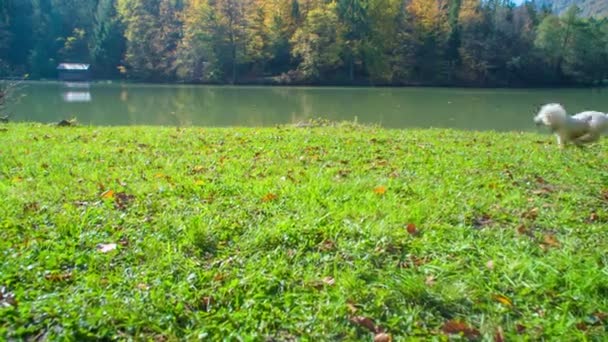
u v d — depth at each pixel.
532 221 4.07
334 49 51.84
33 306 2.61
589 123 8.32
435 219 3.97
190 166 5.88
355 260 3.24
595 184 5.39
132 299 2.71
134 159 6.27
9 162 5.97
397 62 54.53
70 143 7.77
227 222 3.80
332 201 4.36
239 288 2.88
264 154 6.81
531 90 47.25
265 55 54.53
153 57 53.78
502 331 2.55
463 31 55.69
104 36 55.25
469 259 3.30
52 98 31.66
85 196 4.44
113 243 3.41
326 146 7.55
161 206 4.18
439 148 7.63
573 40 54.03
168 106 28.03
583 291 2.92
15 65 54.22
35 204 4.14
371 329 2.58
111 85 45.75
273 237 3.51
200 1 52.19
